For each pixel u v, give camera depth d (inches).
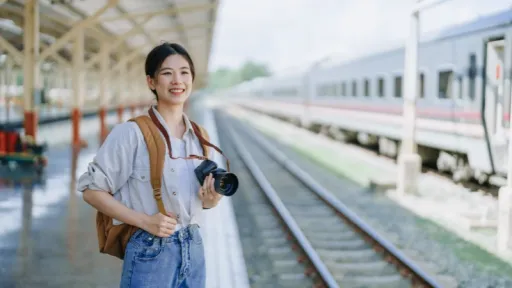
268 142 928.9
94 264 222.4
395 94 620.4
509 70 366.0
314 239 318.3
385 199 425.1
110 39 746.8
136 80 1363.2
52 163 495.2
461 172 473.7
